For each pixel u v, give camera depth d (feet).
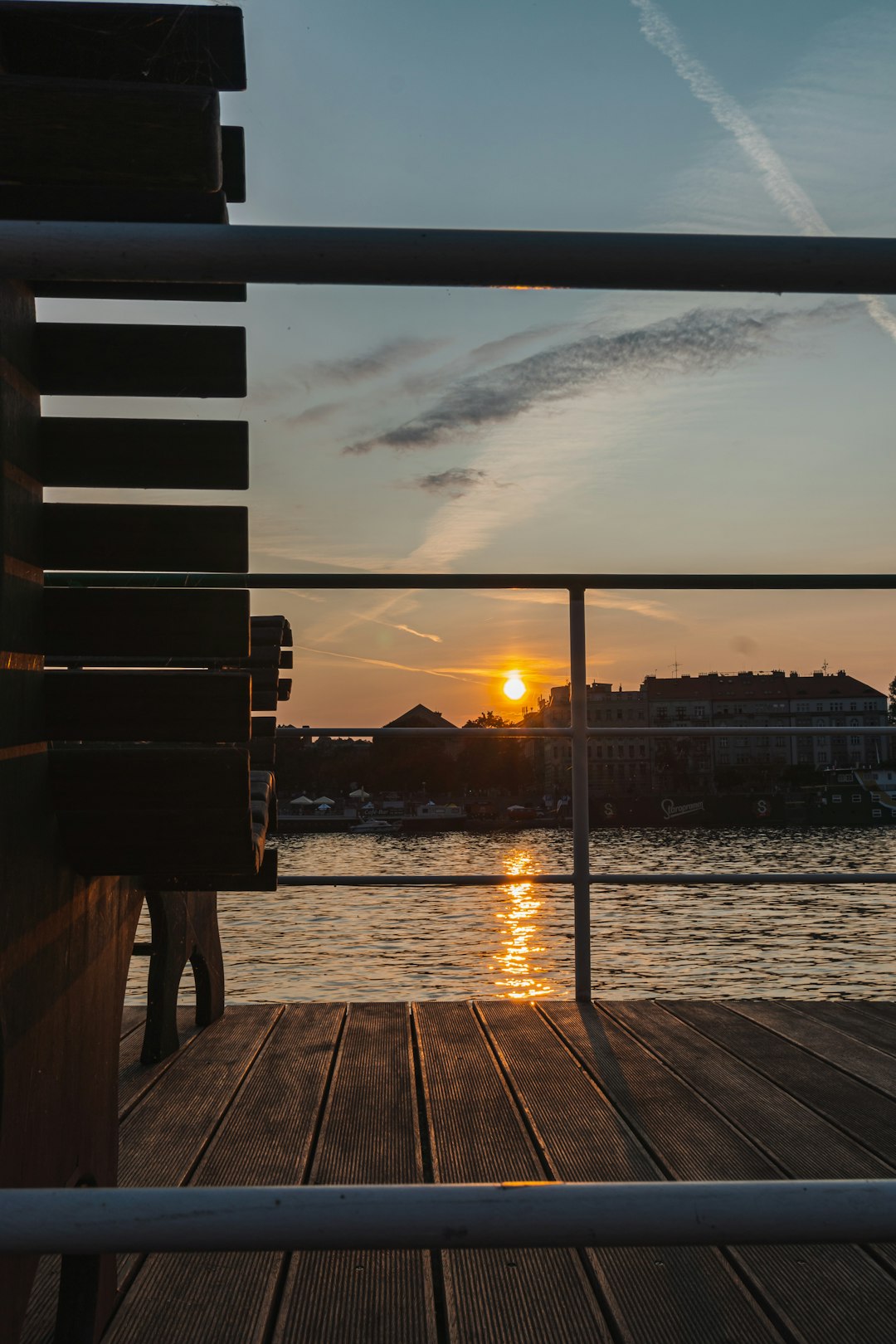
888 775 157.99
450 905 48.60
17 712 2.41
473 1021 7.09
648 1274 3.57
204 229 1.73
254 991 24.06
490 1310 3.33
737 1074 5.79
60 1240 1.39
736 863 97.30
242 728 2.77
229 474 2.79
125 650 2.73
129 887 3.44
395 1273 3.59
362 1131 4.85
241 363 2.77
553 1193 1.44
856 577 7.79
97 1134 3.02
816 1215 1.42
